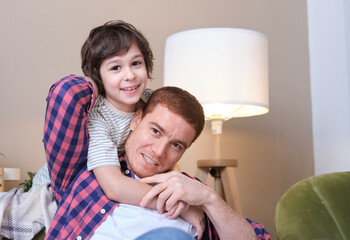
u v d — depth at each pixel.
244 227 1.14
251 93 1.94
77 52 2.24
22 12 2.13
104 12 2.33
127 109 1.17
